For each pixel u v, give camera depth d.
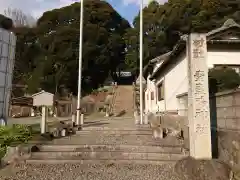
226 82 7.84
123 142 8.80
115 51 48.72
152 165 6.91
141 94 15.16
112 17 52.41
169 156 7.38
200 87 6.16
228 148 5.74
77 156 7.55
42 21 50.88
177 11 33.78
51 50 43.53
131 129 10.95
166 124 11.05
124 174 6.14
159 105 16.20
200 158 5.91
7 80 12.07
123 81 52.75
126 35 45.69
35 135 9.23
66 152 7.62
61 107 33.72
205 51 6.26
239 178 5.13
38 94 9.73
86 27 45.41
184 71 10.45
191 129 6.25
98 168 6.69
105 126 12.16
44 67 41.69
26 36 48.47
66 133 10.30
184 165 6.07
